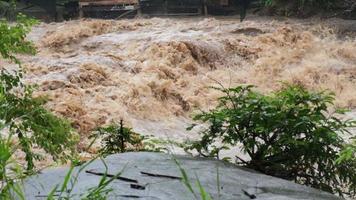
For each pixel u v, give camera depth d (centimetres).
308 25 2095
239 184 335
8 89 500
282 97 451
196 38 1853
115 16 2531
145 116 1247
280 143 427
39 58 1573
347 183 468
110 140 530
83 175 330
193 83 1525
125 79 1417
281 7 2388
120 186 312
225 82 1595
